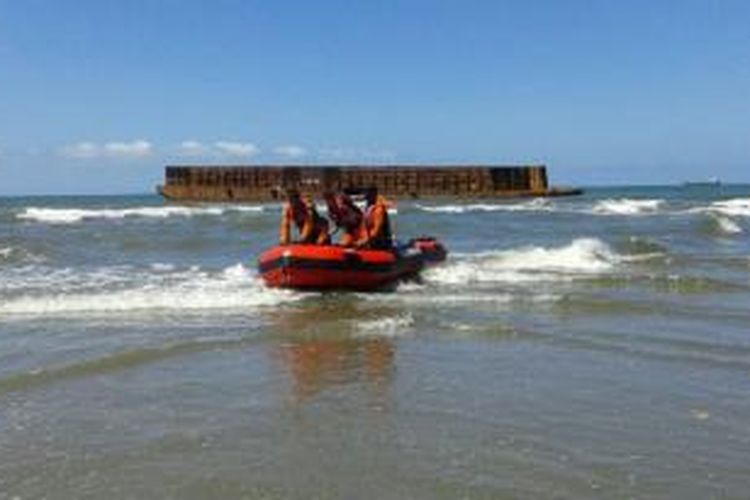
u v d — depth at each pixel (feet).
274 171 257.55
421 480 21.66
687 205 217.15
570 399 28.84
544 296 52.08
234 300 51.06
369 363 34.12
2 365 33.17
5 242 87.40
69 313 45.98
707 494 20.83
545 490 21.06
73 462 22.76
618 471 22.27
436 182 263.08
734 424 26.13
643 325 42.65
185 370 32.73
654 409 27.66
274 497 20.67
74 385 30.35
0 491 20.89
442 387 30.42
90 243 90.53
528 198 268.41
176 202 259.39
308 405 28.09
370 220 58.39
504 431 25.43
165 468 22.38
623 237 104.47
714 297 52.60
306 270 54.13
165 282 59.93
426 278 62.49
